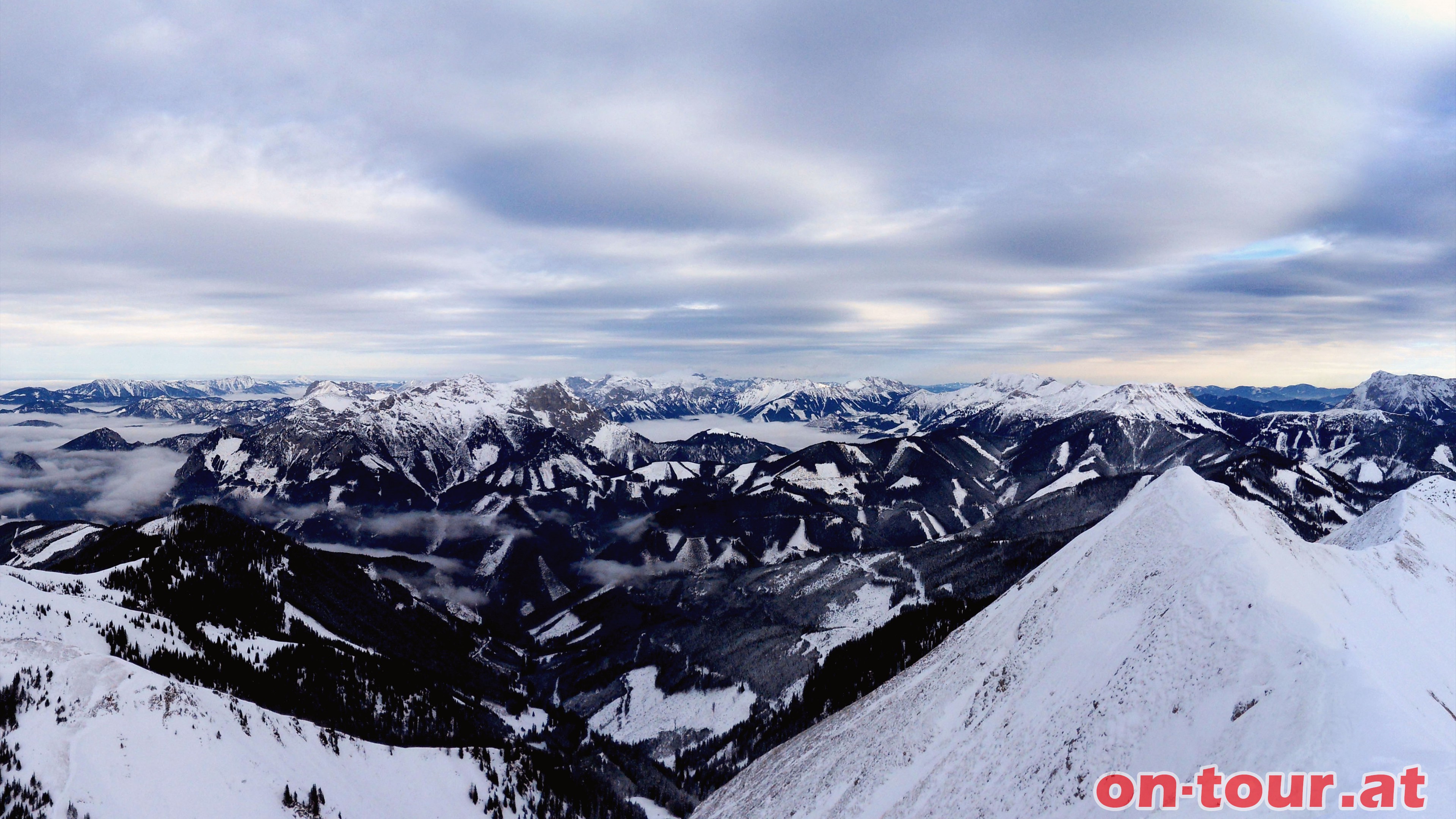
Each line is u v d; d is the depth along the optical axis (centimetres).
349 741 11912
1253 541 9231
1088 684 8606
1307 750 5681
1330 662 6412
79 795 8000
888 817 9094
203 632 14900
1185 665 7694
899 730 11162
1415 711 6272
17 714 8775
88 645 11756
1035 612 11481
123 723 9038
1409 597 11138
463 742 15062
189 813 8369
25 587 12975
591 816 13875
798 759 12875
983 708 10094
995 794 8088
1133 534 11162
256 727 10419
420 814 11256
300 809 9362
